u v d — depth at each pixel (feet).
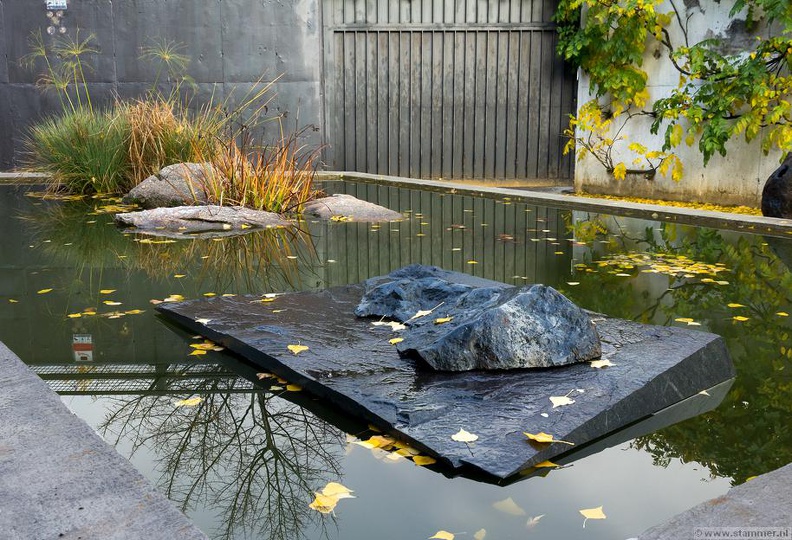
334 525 4.73
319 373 7.14
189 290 11.10
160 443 5.98
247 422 6.40
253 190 18.98
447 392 6.68
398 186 25.82
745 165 22.06
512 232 16.31
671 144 23.20
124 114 24.44
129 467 4.90
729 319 9.57
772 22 20.90
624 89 24.07
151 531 4.18
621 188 25.13
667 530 4.35
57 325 9.29
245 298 10.11
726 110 22.06
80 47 28.71
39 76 28.76
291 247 14.60
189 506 4.98
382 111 29.22
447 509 4.94
